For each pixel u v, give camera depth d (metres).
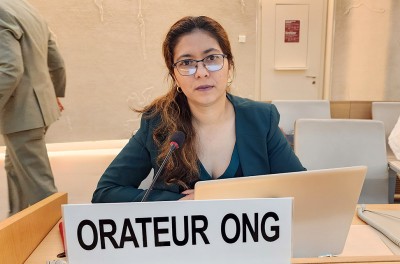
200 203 0.54
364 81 3.74
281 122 2.39
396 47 3.61
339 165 1.54
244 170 0.94
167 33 0.91
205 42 0.85
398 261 0.64
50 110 2.00
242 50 3.55
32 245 0.82
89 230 0.53
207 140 0.97
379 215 1.03
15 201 2.07
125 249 0.54
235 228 0.55
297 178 0.64
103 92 3.34
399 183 2.06
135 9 3.24
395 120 2.32
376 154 1.52
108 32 3.24
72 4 3.13
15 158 1.91
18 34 1.72
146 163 1.03
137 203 0.53
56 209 0.98
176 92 0.98
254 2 3.44
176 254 0.55
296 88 3.94
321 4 3.75
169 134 0.95
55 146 2.62
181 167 0.93
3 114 1.84
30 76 1.85
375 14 3.56
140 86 3.38
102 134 3.41
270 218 0.55
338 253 0.75
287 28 3.78
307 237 0.72
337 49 3.70
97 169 1.88
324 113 2.42
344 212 0.70
